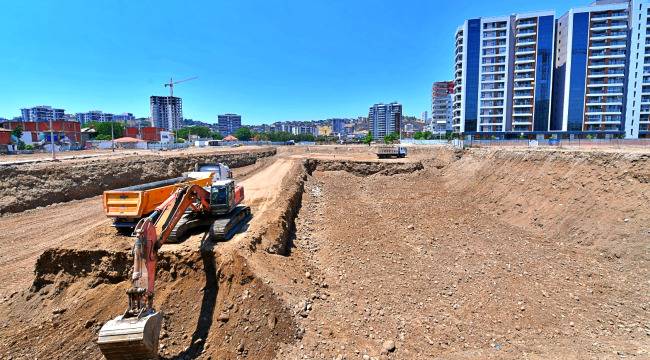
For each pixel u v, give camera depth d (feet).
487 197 91.56
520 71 290.56
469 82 303.89
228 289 36.70
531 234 66.49
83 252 39.34
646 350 33.65
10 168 80.48
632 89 268.21
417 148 199.93
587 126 277.85
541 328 37.52
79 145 240.94
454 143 186.50
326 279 46.44
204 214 47.98
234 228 49.24
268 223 54.29
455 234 66.74
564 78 281.33
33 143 233.76
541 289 45.47
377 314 38.70
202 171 64.54
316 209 86.48
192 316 34.71
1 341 32.63
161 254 39.50
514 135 295.48
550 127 297.94
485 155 115.44
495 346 34.37
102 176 96.53
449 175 130.93
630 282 46.37
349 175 140.46
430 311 40.11
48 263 39.68
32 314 36.35
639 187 60.95
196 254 39.60
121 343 23.03
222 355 31.04
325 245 60.29
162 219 31.58
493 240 63.31
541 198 75.46
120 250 39.32
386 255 56.03
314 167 150.41
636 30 262.88
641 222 55.21
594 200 64.80
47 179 83.97
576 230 61.82
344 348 32.30
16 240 55.88
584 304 42.14
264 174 119.75
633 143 146.10
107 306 35.63
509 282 47.26
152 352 24.58
